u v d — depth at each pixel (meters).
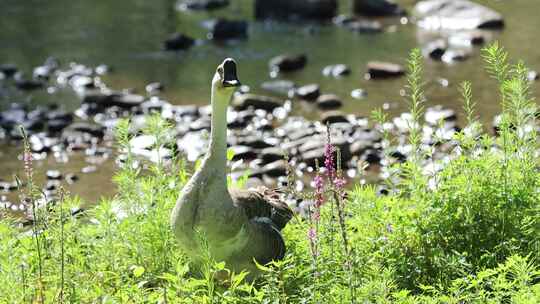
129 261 10.37
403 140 18.50
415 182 10.76
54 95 22.58
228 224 9.38
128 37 27.94
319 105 21.28
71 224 10.48
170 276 8.75
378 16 30.19
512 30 27.44
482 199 10.37
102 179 16.91
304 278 9.34
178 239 9.62
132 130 19.08
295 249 10.09
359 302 8.52
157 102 21.62
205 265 8.81
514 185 10.45
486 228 10.28
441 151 17.19
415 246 10.22
